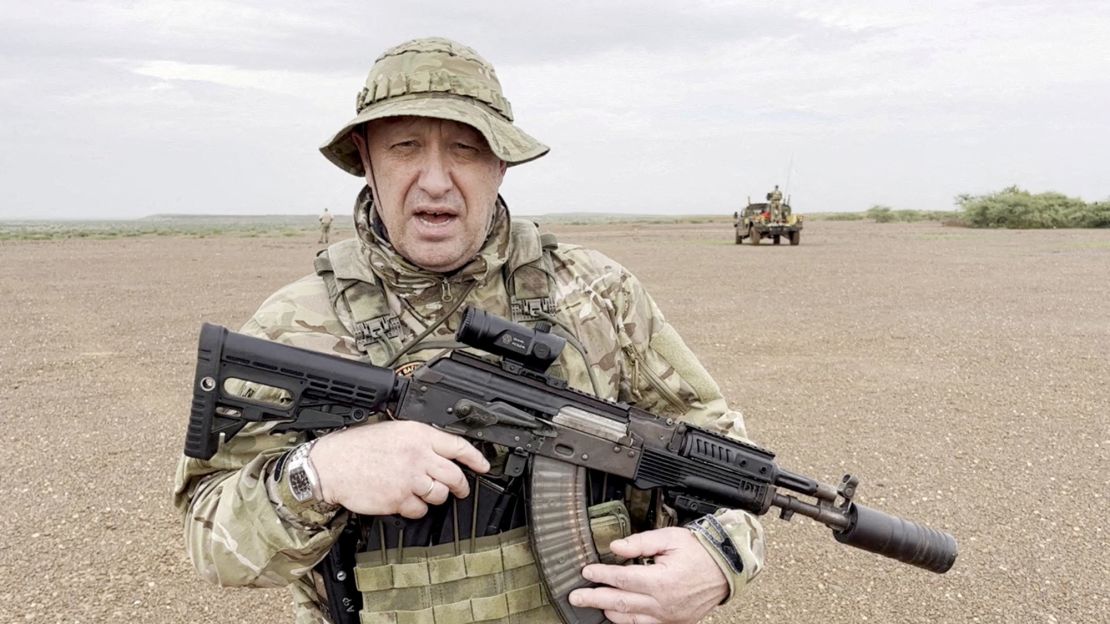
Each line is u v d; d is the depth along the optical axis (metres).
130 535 5.08
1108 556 4.81
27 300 14.92
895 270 20.00
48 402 7.91
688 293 15.56
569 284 2.26
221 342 1.75
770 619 4.25
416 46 1.98
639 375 2.33
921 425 7.17
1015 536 5.08
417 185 1.95
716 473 2.08
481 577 1.98
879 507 5.52
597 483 2.10
